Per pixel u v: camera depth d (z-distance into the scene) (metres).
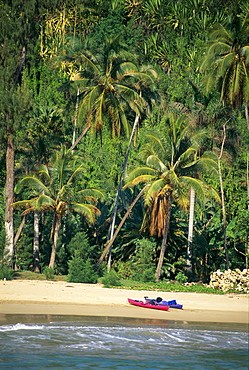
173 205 158.25
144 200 151.12
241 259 171.88
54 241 146.75
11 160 152.75
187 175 148.62
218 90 158.38
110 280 131.12
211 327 85.50
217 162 159.50
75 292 112.38
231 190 169.00
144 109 170.38
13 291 107.94
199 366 64.38
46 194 146.75
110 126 163.88
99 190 148.88
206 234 171.00
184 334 79.44
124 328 80.94
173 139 147.62
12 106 150.50
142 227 155.62
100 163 185.50
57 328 78.38
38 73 193.50
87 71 161.12
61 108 189.12
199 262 167.25
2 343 69.56
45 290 112.19
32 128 164.00
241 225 161.12
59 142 174.38
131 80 164.38
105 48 165.25
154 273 151.12
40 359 63.81
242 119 188.00
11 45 157.75
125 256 165.50
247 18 148.12
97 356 66.50
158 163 146.25
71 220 168.75
